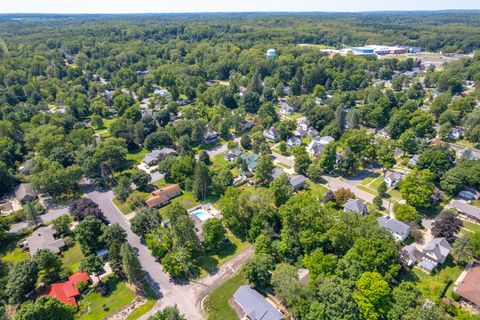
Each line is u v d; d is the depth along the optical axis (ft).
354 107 605.31
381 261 225.35
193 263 268.21
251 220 289.12
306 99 642.63
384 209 331.98
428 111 569.64
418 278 244.63
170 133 506.07
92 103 654.53
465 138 485.15
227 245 287.89
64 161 404.98
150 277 254.27
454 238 271.49
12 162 430.20
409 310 189.78
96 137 526.16
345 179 396.37
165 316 203.62
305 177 389.80
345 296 194.08
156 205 344.08
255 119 570.87
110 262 251.19
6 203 351.87
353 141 417.08
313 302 200.85
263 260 238.68
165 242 268.82
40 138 443.32
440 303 217.36
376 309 198.80
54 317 192.65
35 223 313.94
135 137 501.56
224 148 496.23
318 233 252.83
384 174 403.13
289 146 485.15
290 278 215.92
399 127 497.46
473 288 222.89
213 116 554.46
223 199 309.22
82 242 268.41
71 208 319.47
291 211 263.70
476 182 343.46
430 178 352.49
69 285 238.27
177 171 386.52
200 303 231.30
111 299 234.58
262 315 208.85
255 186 380.58
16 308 225.35
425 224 306.96
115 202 356.59
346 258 233.35
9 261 266.36
